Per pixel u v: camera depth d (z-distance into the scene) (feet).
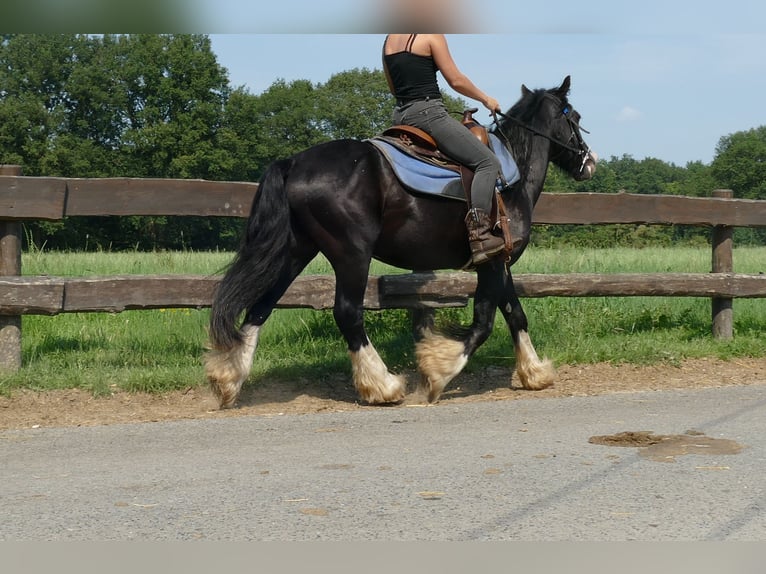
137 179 22.29
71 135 225.56
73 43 227.61
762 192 305.32
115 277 21.89
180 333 25.81
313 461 14.76
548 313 28.96
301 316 26.73
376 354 19.66
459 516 11.88
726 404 19.17
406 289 23.29
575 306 29.89
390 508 12.22
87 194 21.95
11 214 21.31
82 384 20.79
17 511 12.21
